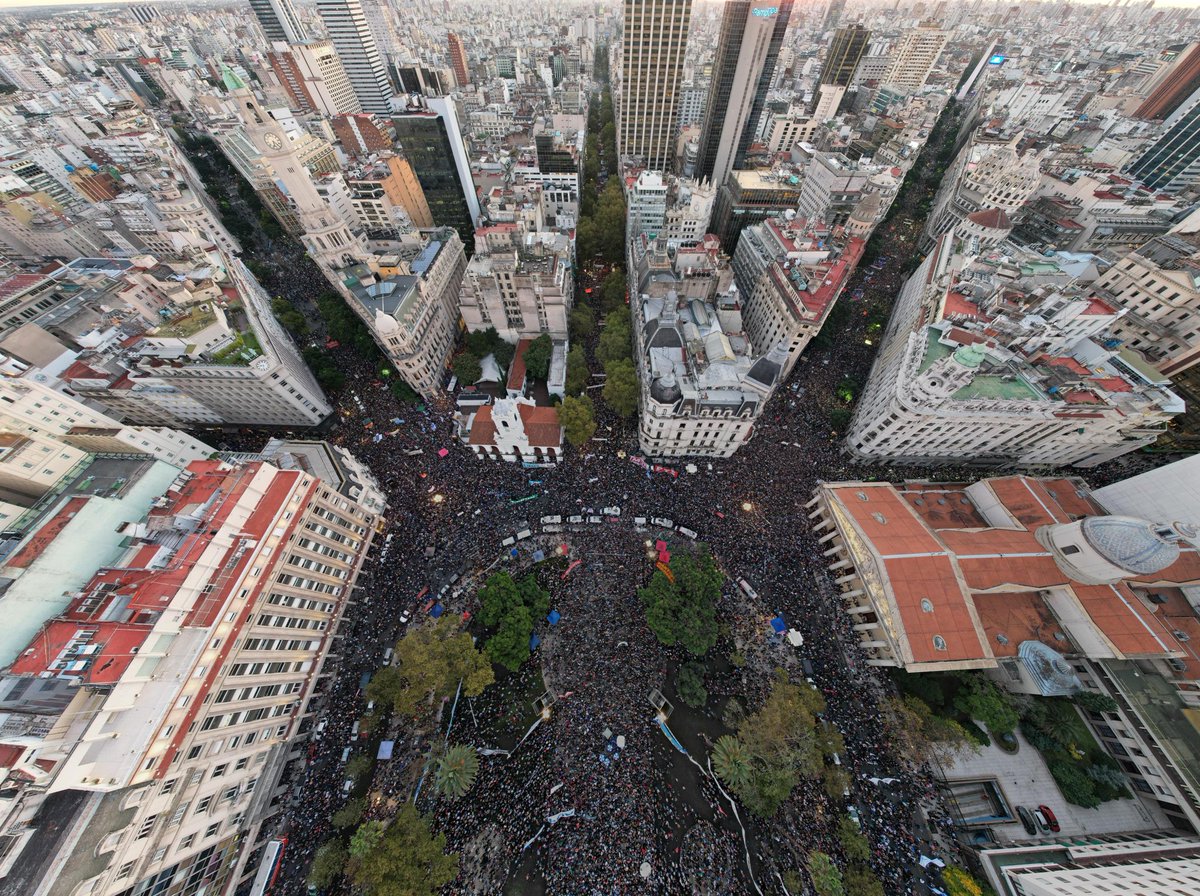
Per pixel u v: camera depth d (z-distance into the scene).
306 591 79.12
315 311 149.12
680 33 172.62
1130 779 74.62
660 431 103.00
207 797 61.25
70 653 54.94
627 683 80.56
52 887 47.78
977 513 97.50
